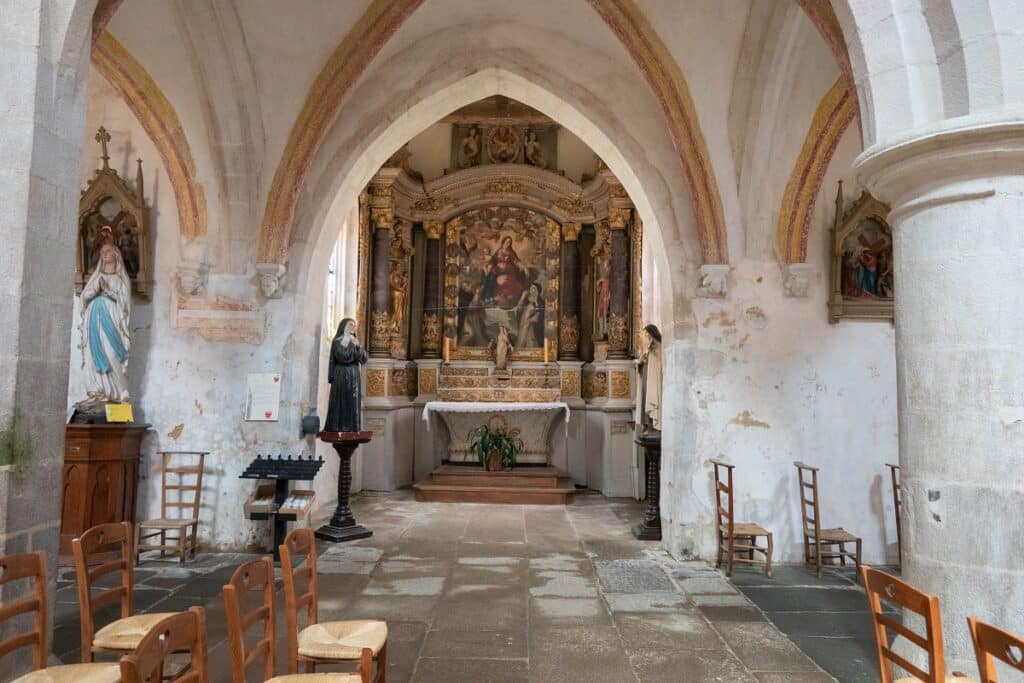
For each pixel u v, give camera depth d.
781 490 7.33
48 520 3.65
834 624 5.31
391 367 12.37
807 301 7.48
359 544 7.86
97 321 7.07
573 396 12.71
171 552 7.29
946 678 2.96
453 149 13.46
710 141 7.24
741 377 7.41
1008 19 3.13
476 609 5.57
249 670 4.29
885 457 7.43
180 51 6.88
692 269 7.55
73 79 3.74
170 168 7.43
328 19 6.92
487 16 7.82
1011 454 3.07
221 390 7.56
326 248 8.25
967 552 3.12
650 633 5.07
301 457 7.69
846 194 7.59
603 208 12.76
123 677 1.97
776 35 6.49
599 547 7.89
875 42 3.47
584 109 7.86
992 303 3.13
